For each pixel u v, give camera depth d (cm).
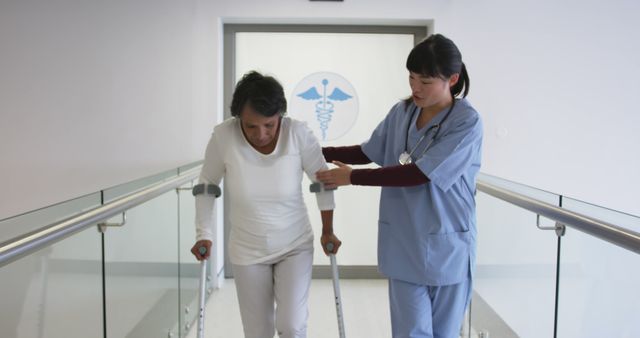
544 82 340
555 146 344
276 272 176
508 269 210
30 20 327
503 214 216
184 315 274
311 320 295
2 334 118
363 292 346
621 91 340
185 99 335
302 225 176
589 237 149
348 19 339
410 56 156
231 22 347
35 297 129
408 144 177
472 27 336
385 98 362
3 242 109
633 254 128
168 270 240
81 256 150
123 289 181
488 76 339
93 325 158
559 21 336
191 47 332
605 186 346
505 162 345
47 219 131
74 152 336
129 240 186
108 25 330
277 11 333
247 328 177
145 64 333
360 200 370
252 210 167
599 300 144
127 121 335
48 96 332
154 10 330
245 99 150
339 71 360
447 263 170
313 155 176
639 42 336
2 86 330
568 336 161
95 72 332
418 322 175
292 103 362
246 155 166
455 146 161
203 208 179
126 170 338
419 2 334
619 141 343
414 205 172
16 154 334
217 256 348
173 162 338
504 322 215
